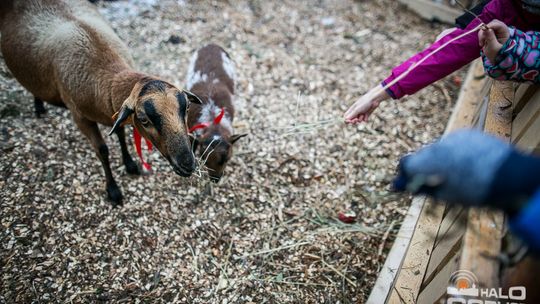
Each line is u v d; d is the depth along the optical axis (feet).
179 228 11.89
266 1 21.13
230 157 12.60
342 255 11.55
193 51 17.71
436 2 21.84
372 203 12.95
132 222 11.84
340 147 14.65
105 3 19.25
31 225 11.32
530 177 4.20
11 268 10.48
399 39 19.93
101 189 12.51
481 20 8.21
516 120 8.93
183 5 20.01
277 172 13.70
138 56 16.96
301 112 15.80
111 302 10.19
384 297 9.87
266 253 11.53
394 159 14.39
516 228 4.27
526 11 7.79
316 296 10.66
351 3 21.77
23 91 14.87
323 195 13.17
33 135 13.47
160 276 10.80
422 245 9.90
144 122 9.09
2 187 11.98
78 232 11.41
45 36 11.03
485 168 4.35
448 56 8.34
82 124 11.37
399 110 16.21
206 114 12.86
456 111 14.42
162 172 13.23
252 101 15.98
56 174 12.59
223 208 12.54
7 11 11.69
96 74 10.30
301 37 19.29
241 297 10.54
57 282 10.39
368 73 17.83
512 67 7.34
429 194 4.83
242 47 18.21
